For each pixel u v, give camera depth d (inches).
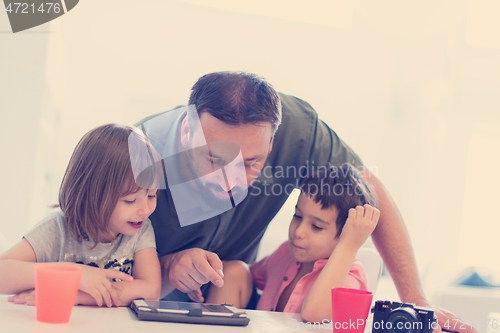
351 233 30.9
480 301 81.7
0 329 17.7
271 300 39.8
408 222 111.8
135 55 66.7
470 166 113.0
